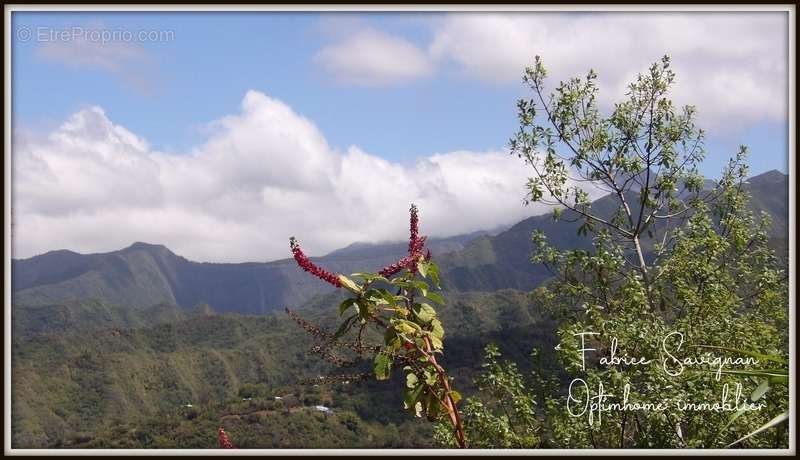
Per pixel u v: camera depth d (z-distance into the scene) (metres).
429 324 2.63
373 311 2.54
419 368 2.58
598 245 10.52
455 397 2.60
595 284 10.56
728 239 10.52
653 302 10.12
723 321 9.05
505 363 9.48
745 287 10.26
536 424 9.02
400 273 2.60
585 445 8.48
